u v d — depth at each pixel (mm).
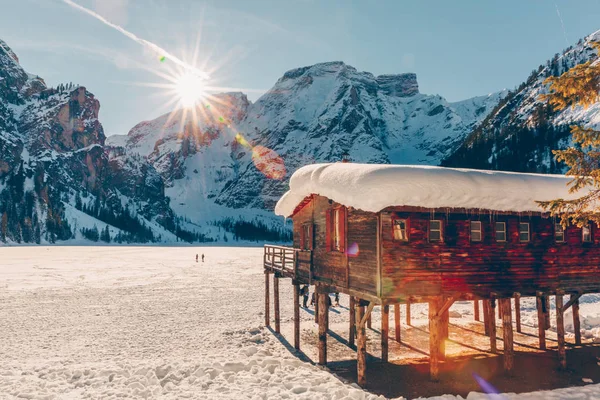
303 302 39844
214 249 182250
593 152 16672
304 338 26938
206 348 24922
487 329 26969
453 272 17656
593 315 29641
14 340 27078
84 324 31703
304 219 24453
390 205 16234
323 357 21375
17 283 55781
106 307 38594
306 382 17453
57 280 59812
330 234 20703
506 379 18766
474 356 22391
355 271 18422
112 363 20797
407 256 16969
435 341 18000
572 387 16859
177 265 88438
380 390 17469
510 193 18297
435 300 17234
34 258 110562
